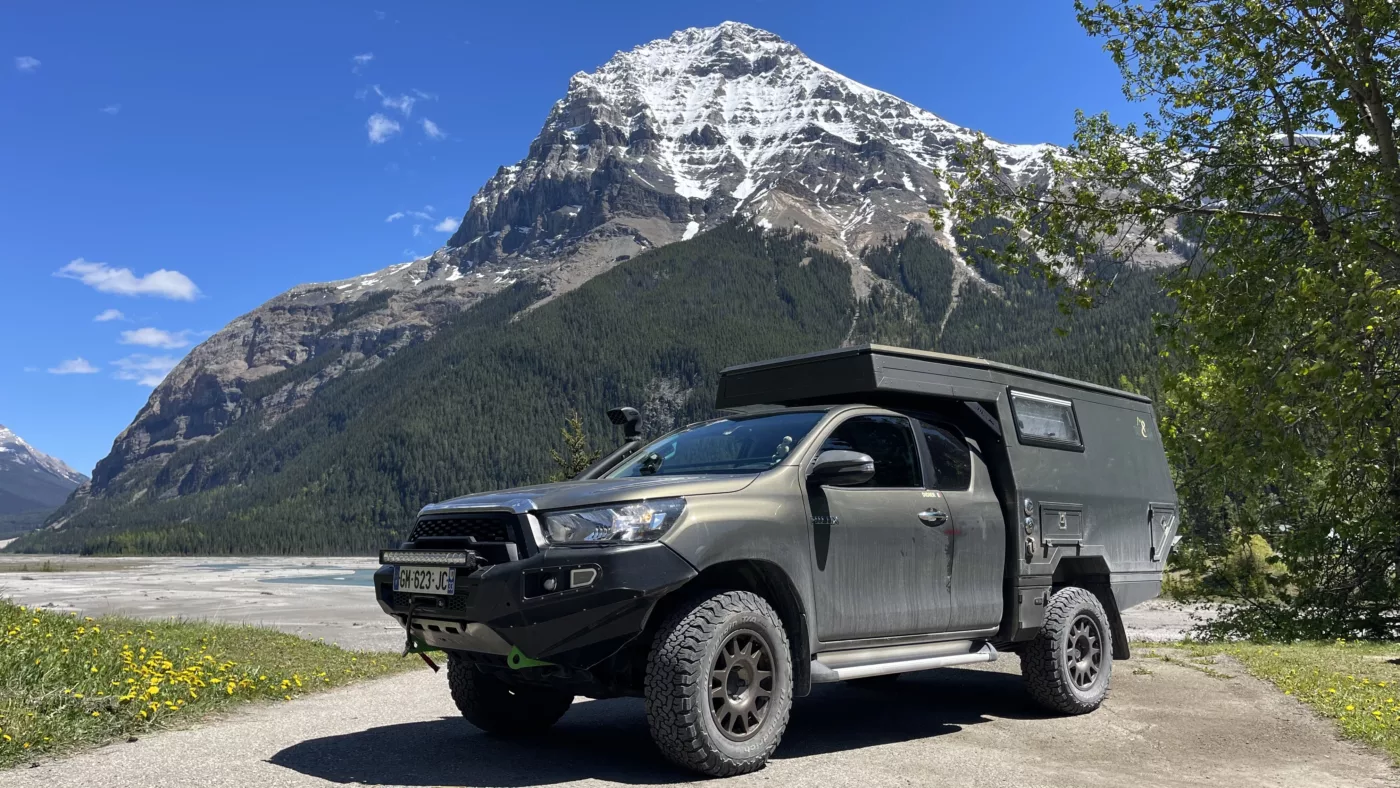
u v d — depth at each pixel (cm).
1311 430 1354
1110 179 1543
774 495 476
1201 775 474
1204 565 1525
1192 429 1424
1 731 455
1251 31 1427
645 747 506
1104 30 1572
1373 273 1198
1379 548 1391
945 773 455
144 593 3441
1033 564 612
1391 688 718
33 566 11925
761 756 442
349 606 2586
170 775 416
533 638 419
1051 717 618
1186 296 1441
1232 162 1511
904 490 545
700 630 427
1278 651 977
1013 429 621
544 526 437
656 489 447
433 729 556
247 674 712
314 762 455
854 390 571
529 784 419
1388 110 1441
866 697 701
